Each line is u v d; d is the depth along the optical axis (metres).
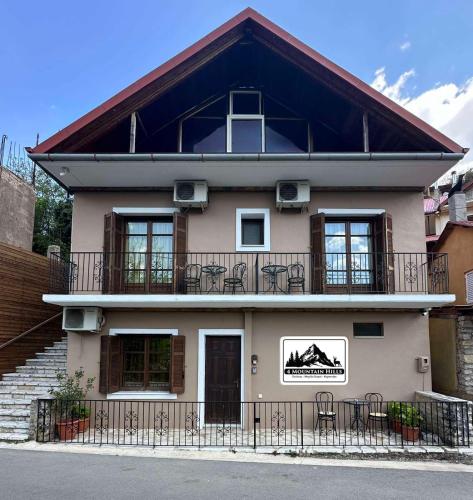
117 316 10.05
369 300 9.12
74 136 9.38
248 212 10.40
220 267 9.77
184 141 10.91
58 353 12.35
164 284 10.27
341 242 10.52
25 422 8.94
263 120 10.95
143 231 10.63
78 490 5.77
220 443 8.27
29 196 15.76
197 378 9.82
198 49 9.47
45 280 13.11
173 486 5.99
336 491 5.92
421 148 9.76
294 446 8.00
